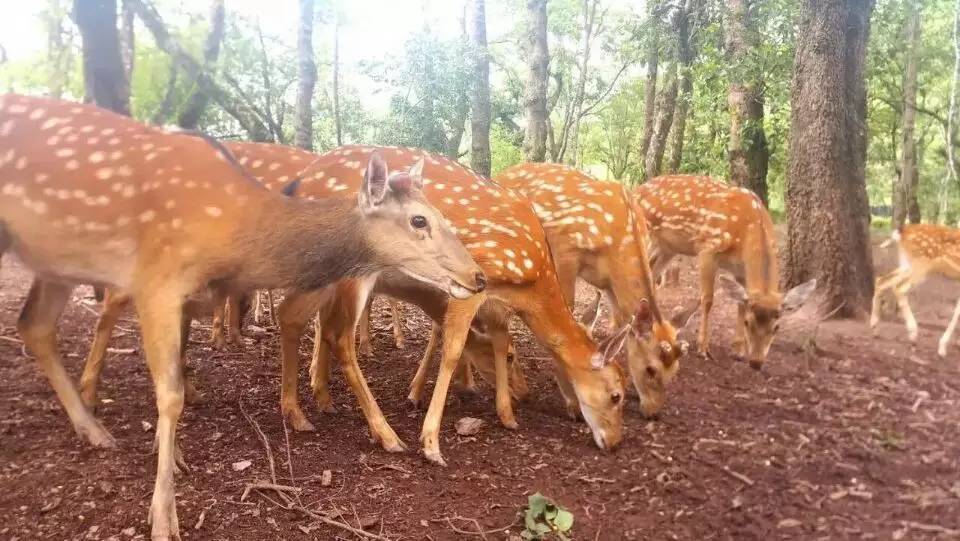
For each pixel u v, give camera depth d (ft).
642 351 6.09
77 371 6.19
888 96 21.68
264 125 11.20
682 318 6.45
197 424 5.32
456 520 4.22
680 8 19.43
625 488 4.76
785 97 14.64
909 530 4.07
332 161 5.46
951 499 4.47
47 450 4.59
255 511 4.11
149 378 6.23
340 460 4.91
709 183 9.23
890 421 6.06
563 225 7.13
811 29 10.20
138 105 9.23
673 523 4.28
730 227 8.64
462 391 6.64
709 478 4.90
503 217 5.47
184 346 5.50
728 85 15.47
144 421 5.24
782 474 4.95
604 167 42.78
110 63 7.74
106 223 3.92
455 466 4.99
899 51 18.33
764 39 15.47
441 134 16.47
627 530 4.19
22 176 4.04
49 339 4.69
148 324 3.79
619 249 7.04
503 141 25.66
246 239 3.89
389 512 4.25
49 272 4.22
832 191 10.20
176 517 3.73
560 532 4.09
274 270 3.98
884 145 26.66
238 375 6.63
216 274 3.95
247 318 8.98
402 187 4.06
